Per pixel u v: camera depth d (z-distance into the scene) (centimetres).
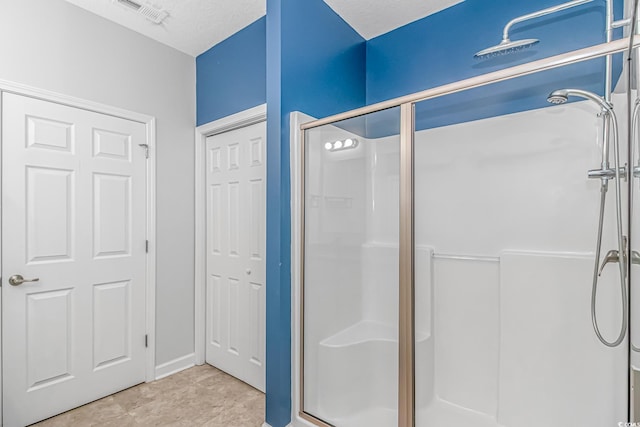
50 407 192
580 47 168
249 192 237
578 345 157
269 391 180
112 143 219
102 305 214
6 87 177
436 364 194
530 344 168
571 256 160
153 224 239
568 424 157
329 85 207
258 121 230
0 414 175
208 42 250
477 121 184
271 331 179
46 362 191
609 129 144
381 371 176
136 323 230
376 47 241
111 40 220
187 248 262
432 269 197
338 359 179
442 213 195
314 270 185
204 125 261
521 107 173
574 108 160
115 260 220
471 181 188
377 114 172
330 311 191
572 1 165
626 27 140
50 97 192
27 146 184
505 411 173
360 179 200
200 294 266
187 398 215
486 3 196
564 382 159
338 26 216
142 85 236
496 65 192
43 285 190
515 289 173
